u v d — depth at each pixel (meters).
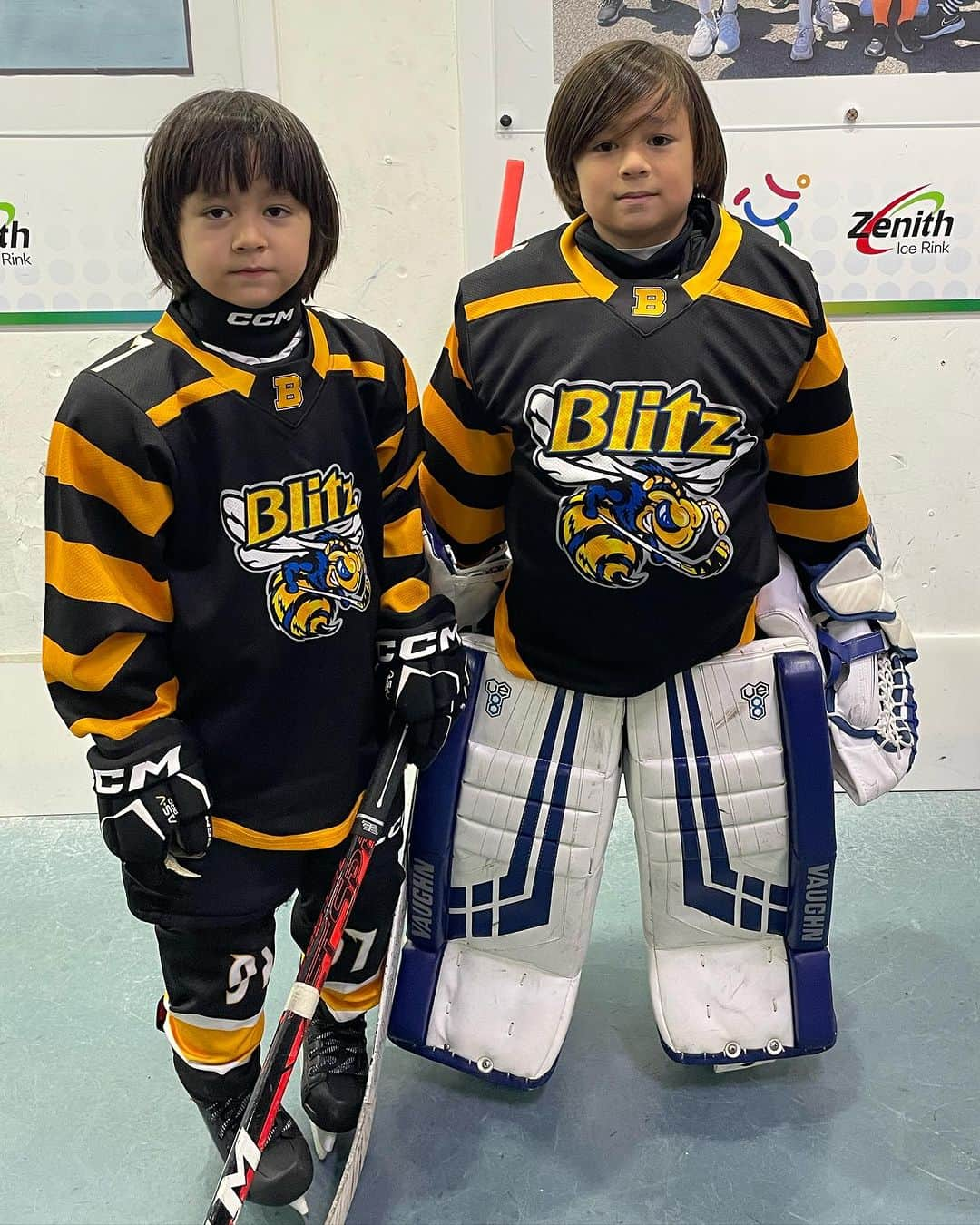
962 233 1.91
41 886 1.94
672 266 1.21
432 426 1.32
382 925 1.33
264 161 0.99
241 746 1.14
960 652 2.13
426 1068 1.54
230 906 1.17
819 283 1.95
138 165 1.89
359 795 1.24
